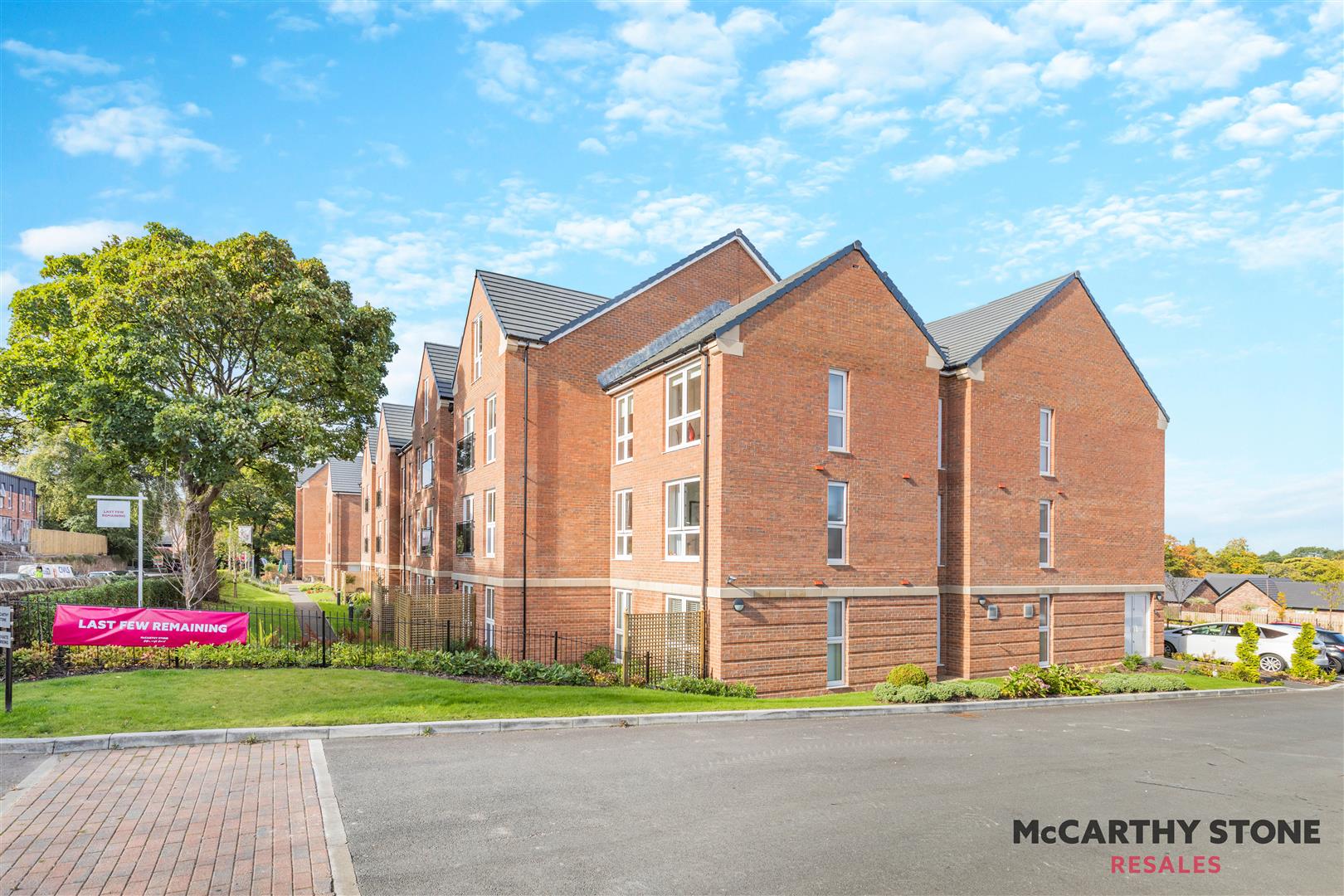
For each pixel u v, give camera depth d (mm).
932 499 20859
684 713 13477
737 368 18109
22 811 8078
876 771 10461
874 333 20188
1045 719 15180
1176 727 14852
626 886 6684
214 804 8367
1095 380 24375
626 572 21734
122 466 29828
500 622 21594
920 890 6820
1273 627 26969
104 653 15125
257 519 69312
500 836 7695
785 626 18312
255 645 16469
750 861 7273
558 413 22438
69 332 26984
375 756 10367
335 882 6598
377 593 30641
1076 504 23703
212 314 25938
